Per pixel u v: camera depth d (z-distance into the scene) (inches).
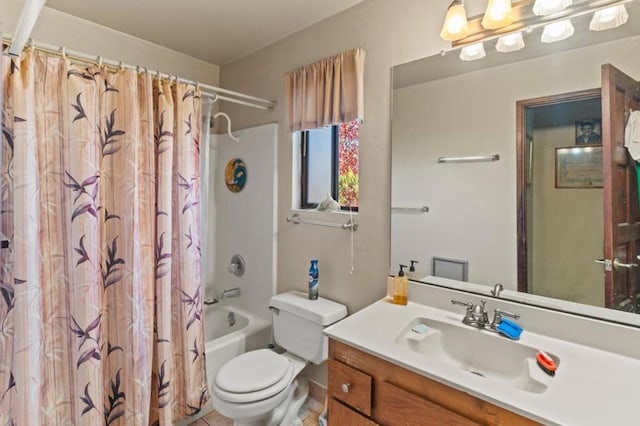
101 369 56.2
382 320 54.0
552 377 40.1
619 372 39.4
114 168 59.7
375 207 68.5
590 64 46.4
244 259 96.7
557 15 48.6
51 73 52.7
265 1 70.4
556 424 31.0
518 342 46.9
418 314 56.6
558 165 48.9
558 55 48.7
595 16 46.2
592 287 46.6
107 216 59.6
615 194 44.9
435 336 52.6
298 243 83.3
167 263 64.4
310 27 79.3
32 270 49.1
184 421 72.8
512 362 46.8
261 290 92.0
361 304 71.1
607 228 45.4
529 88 51.0
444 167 59.3
